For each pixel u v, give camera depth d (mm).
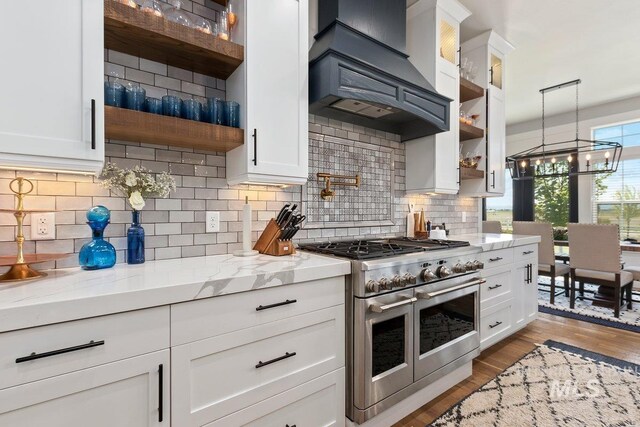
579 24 3025
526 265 2939
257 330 1253
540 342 2756
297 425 1382
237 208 1861
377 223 2602
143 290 991
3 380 804
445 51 2777
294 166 1760
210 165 1766
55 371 870
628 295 3643
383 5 2248
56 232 1353
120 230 1510
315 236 2217
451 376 2061
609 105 5090
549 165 5750
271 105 1671
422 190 2725
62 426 881
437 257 1895
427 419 1755
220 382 1162
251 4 1607
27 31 1040
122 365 966
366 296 1554
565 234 5500
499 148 3371
